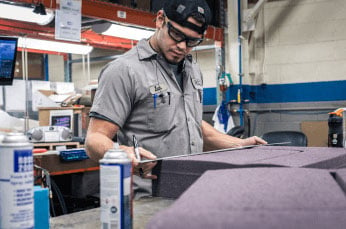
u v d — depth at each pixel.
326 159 1.03
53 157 2.96
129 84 1.43
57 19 2.73
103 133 1.37
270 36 5.00
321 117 4.73
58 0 2.72
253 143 1.56
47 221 0.88
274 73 4.98
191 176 1.04
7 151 0.72
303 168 0.86
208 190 0.64
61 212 3.00
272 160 1.00
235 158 1.06
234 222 0.48
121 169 0.75
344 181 0.72
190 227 0.48
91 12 2.96
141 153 1.10
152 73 1.50
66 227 0.99
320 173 0.80
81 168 3.17
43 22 2.94
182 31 1.38
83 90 4.47
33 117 4.16
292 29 4.86
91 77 6.29
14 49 2.62
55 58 6.55
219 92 4.82
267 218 0.49
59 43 3.92
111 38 4.30
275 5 4.95
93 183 3.49
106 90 1.41
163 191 1.10
